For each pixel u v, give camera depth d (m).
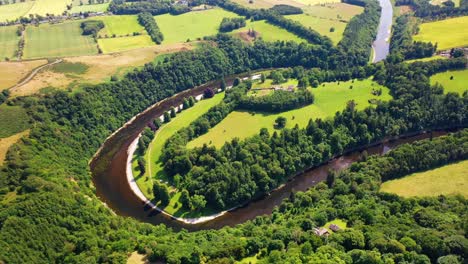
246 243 150.25
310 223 157.62
